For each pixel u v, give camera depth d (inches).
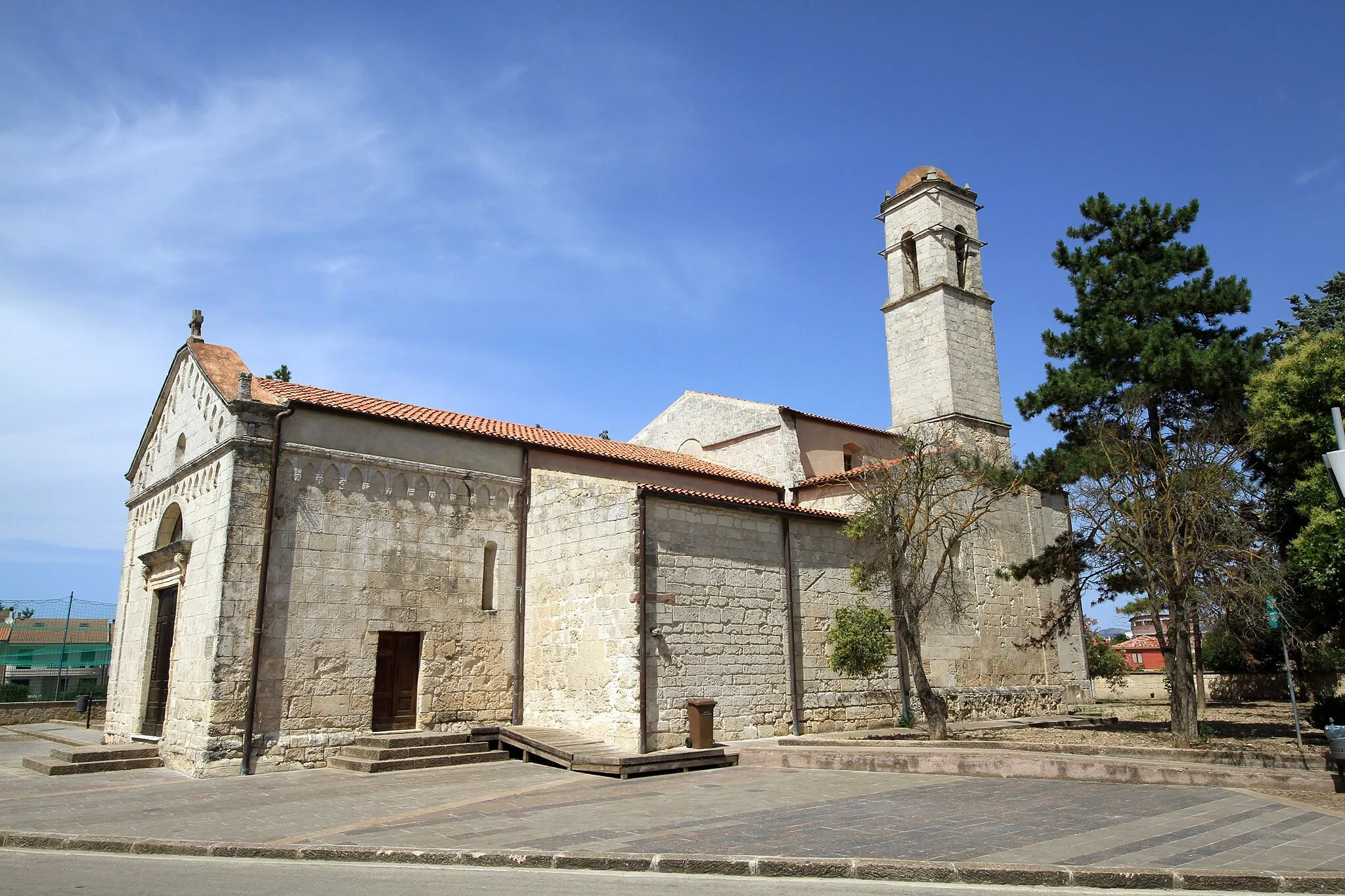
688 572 863.1
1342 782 546.9
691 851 416.5
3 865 433.4
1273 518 892.6
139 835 497.0
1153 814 492.7
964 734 939.3
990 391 1364.4
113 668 1053.2
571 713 868.6
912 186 1413.6
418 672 878.4
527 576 965.2
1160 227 1051.9
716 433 1328.7
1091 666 1936.5
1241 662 1611.7
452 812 555.5
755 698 890.7
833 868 384.2
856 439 1326.3
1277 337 1507.1
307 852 445.7
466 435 952.9
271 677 781.9
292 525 820.6
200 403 915.4
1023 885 364.8
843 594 1014.4
